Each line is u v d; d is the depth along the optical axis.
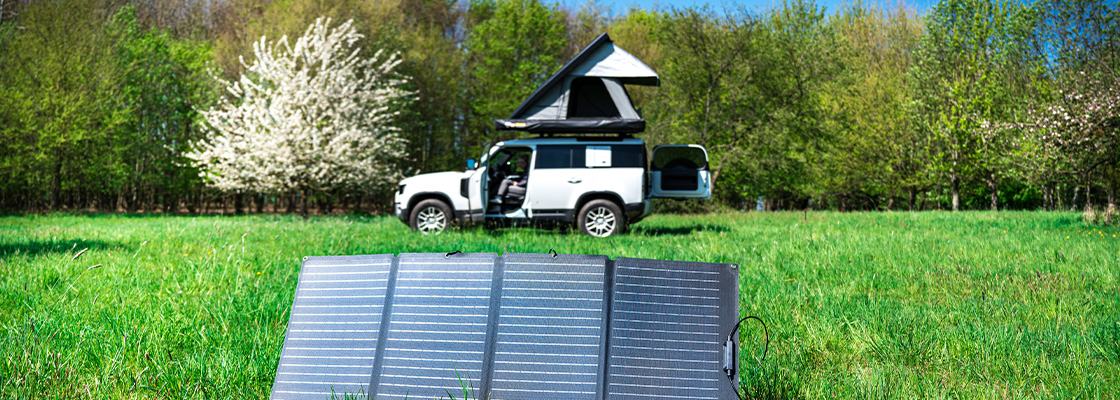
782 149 27.31
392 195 36.25
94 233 10.91
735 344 2.59
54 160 25.25
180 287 5.63
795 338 4.28
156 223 15.28
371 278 2.86
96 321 4.44
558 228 12.12
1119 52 14.18
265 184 20.08
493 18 39.03
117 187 27.95
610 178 11.80
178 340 4.10
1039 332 4.28
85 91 25.44
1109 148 13.24
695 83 27.30
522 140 12.05
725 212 24.27
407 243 9.41
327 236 10.38
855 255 7.93
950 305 5.21
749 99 26.98
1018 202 32.72
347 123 22.12
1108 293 5.66
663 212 27.03
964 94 25.75
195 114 28.52
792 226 13.31
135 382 3.26
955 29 26.03
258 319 4.59
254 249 8.27
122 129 27.19
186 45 29.62
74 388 3.21
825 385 3.31
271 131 20.08
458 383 2.62
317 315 2.84
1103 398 3.20
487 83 37.47
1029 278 6.27
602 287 2.68
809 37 28.16
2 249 8.08
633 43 35.66
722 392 2.55
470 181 11.84
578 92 12.41
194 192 31.33
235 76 30.11
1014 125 15.84
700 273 2.71
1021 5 22.66
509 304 2.70
